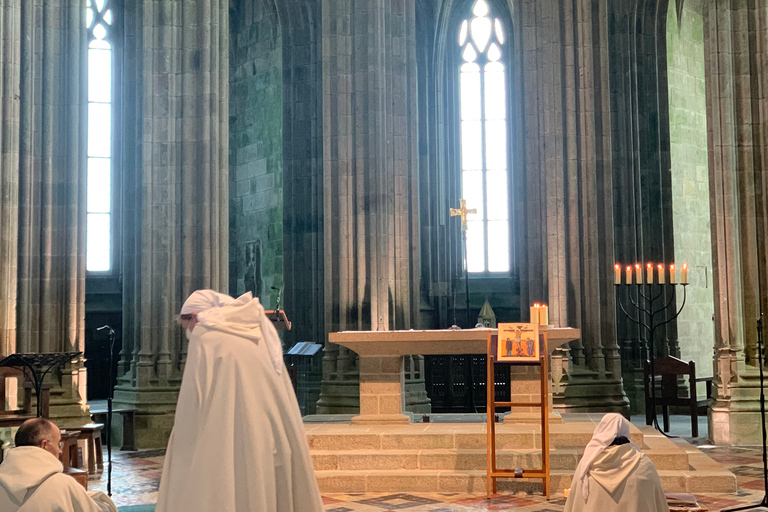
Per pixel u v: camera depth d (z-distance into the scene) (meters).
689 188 27.91
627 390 24.89
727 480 12.39
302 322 26.42
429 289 29.72
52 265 18.42
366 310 21.56
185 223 19.77
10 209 16.56
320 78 26.72
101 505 6.31
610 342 21.97
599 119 22.47
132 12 23.22
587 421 14.77
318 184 26.50
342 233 21.77
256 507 4.08
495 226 30.25
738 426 17.84
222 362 4.31
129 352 21.73
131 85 23.23
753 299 18.44
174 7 20.08
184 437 4.26
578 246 21.67
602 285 22.14
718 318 18.53
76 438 14.36
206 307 4.67
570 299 21.61
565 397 20.89
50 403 17.69
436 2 30.11
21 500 5.63
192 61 20.08
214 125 20.06
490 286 29.92
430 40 30.31
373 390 14.45
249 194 29.20
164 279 19.55
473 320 29.55
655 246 26.50
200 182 19.89
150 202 19.69
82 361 18.44
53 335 18.31
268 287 27.95
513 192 30.09
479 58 30.72
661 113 26.94
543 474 11.99
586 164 21.91
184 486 4.14
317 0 26.81
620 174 26.09
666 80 27.05
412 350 13.93
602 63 22.56
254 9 29.22
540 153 21.91
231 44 30.08
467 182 30.55
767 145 18.55
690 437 19.12
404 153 22.53
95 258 26.84
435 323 29.53
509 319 29.48
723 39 18.88
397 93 22.61
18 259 18.03
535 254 21.92
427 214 29.78
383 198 21.75
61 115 18.78
